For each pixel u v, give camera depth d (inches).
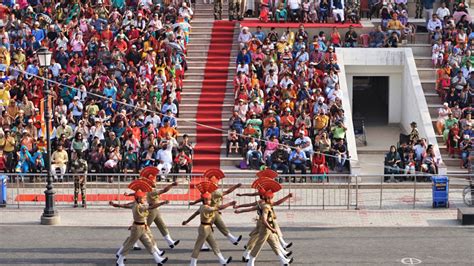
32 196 1444.4
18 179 1416.1
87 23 1850.4
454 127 1603.1
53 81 1528.1
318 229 1286.9
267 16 1920.5
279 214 1360.7
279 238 1154.7
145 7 1918.1
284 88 1676.9
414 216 1352.1
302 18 1905.8
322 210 1385.3
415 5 2004.2
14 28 1817.2
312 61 1766.7
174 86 1705.2
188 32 1889.8
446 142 1621.6
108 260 1146.7
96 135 1569.9
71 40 1793.8
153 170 1189.1
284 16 1913.1
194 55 1867.6
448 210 1382.9
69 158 1556.3
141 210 1108.5
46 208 1311.5
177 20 1891.0
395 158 1536.7
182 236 1254.9
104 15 1875.0
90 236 1251.8
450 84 1711.4
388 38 1840.6
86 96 1672.0
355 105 1958.7
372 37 1845.5
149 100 1662.2
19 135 1569.9
